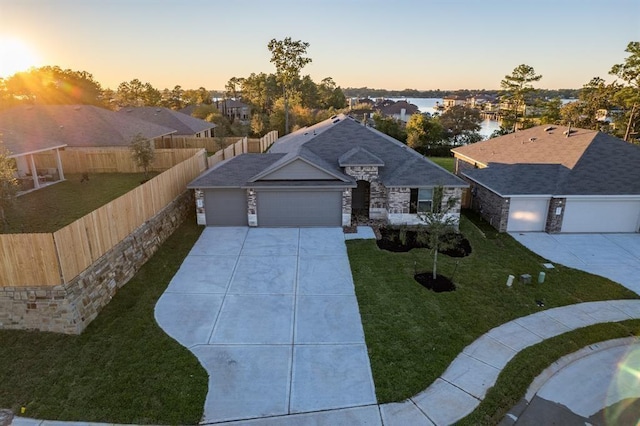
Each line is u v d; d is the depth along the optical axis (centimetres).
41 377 912
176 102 9138
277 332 1107
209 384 905
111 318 1151
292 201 1902
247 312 1205
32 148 2214
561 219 1931
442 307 1241
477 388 907
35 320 1055
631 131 4797
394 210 1945
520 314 1226
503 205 1933
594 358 1043
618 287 1409
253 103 8400
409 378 932
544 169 2048
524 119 6222
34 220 1684
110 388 884
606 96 5206
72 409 827
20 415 812
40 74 6600
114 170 2734
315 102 9031
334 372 950
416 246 1719
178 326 1127
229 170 1977
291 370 956
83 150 2806
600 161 2038
